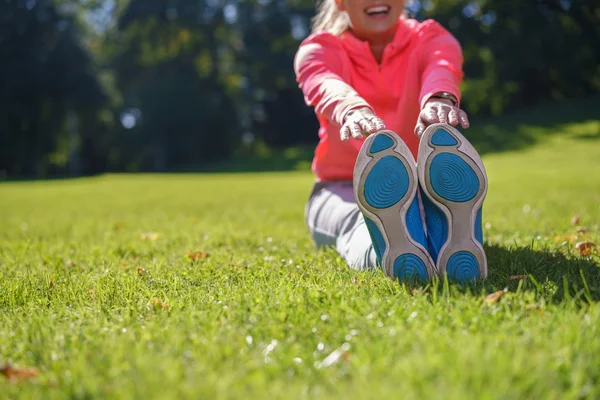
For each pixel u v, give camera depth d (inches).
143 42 1635.1
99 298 92.7
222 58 1679.4
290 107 1686.8
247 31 1621.6
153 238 174.9
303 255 129.3
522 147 971.3
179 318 78.5
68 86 1482.5
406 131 126.9
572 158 780.0
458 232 93.9
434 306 77.8
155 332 72.7
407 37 124.6
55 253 147.1
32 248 157.5
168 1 1619.1
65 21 1501.0
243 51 1659.7
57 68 1465.3
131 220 250.8
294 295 86.4
